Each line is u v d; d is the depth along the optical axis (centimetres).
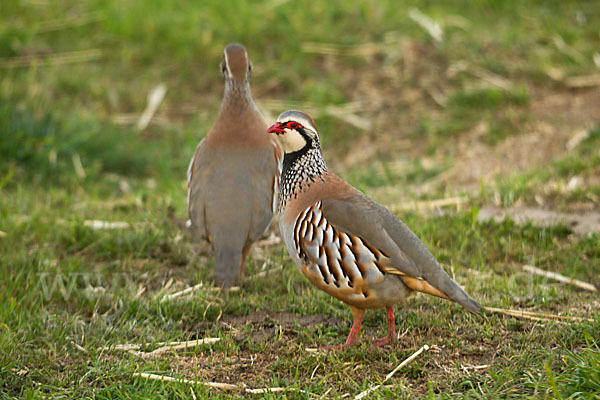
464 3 2070
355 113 1725
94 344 816
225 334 854
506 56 1862
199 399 703
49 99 1709
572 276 969
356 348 796
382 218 775
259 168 1011
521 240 1077
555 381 670
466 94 1730
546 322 834
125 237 1109
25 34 1905
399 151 1595
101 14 2003
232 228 955
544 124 1609
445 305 891
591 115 1622
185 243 1120
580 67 1805
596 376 654
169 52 1898
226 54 1062
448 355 779
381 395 698
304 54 1894
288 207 827
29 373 752
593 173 1305
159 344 820
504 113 1675
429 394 673
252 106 1058
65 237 1125
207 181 995
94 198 1331
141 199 1306
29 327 838
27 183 1409
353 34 1959
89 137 1574
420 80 1811
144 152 1587
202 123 1695
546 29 1942
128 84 1809
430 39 1930
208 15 1986
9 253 1062
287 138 812
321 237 779
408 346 808
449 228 1124
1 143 1443
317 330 856
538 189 1253
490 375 712
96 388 726
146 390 714
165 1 2031
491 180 1378
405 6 2045
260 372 767
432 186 1401
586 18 1998
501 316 864
